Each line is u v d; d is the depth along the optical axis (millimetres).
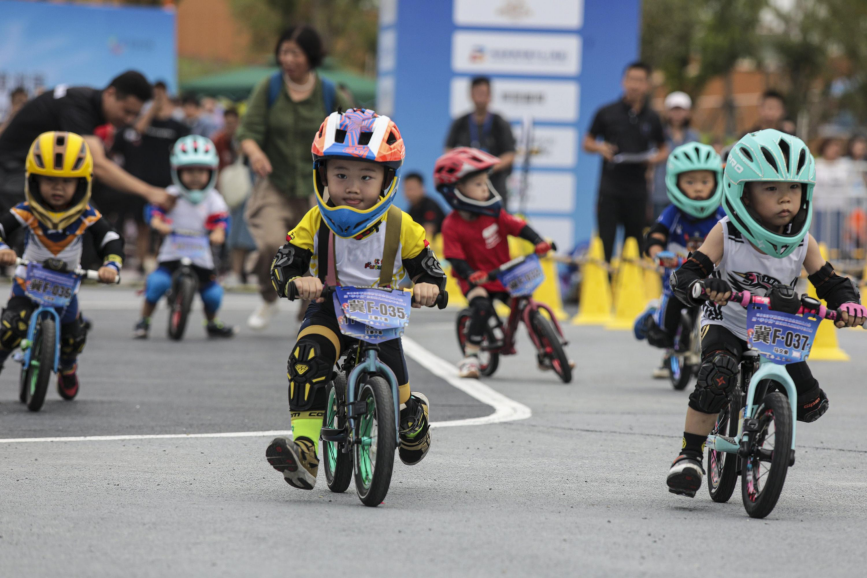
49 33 61062
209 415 18625
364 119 12766
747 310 12523
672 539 11344
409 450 13227
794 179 12305
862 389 23188
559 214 45750
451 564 10242
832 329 28828
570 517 12242
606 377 24531
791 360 12430
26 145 25750
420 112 46000
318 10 118312
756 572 10203
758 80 133375
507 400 20875
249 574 9836
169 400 20172
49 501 12500
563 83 45688
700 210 22078
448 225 23766
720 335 13062
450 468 14836
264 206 28594
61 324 19531
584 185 45812
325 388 12883
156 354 26750
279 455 12523
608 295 37656
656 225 22609
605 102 45750
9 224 18859
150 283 29688
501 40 45688
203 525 11508
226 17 146250
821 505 13141
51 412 18750
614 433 17672
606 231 35750
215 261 44938
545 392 22078
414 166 46156
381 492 12258
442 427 17953
